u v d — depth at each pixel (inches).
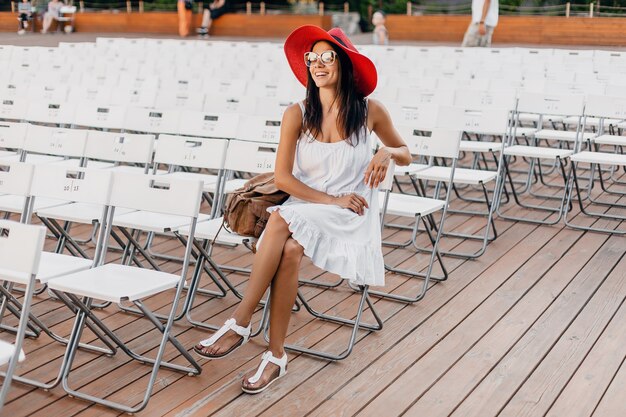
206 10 860.0
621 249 240.2
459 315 190.7
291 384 155.1
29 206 169.8
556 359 166.1
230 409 144.9
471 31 573.6
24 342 172.7
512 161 366.6
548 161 364.5
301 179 165.8
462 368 162.2
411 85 357.1
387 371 161.0
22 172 168.4
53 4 903.7
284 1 973.8
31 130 224.4
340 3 980.6
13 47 489.7
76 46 545.0
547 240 250.5
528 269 223.1
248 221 163.6
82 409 144.4
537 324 184.5
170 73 411.8
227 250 241.1
